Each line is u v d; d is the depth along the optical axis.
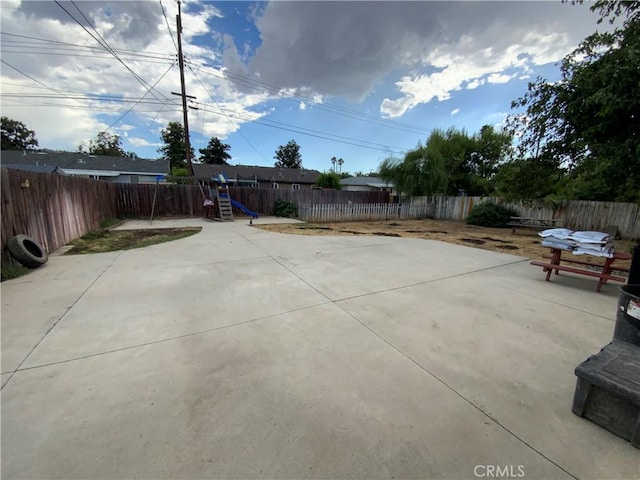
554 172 6.63
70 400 1.68
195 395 1.75
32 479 1.20
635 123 4.30
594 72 4.40
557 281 4.30
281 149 56.31
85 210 8.10
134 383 1.85
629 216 9.39
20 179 4.74
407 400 1.74
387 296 3.52
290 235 8.26
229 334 2.53
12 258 4.27
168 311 2.98
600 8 4.72
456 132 18.61
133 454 1.34
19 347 2.25
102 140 41.88
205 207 13.14
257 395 1.76
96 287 3.66
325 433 1.48
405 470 1.29
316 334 2.55
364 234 8.98
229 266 4.75
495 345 2.41
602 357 1.72
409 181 15.54
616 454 1.39
